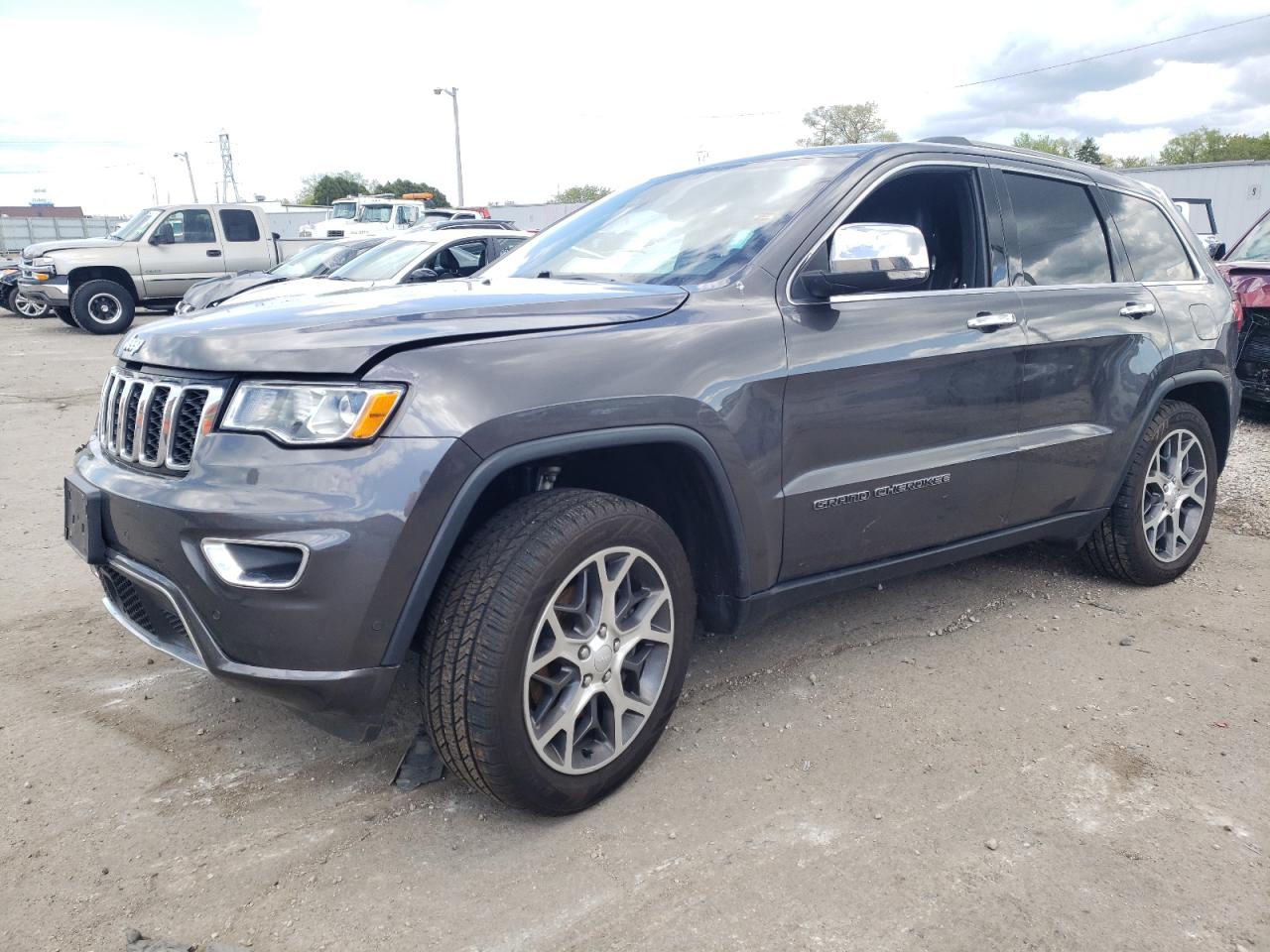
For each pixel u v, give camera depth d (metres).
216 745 2.97
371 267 10.15
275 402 2.25
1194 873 2.37
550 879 2.35
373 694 2.29
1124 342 3.93
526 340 2.44
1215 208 26.06
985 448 3.44
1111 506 4.11
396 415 2.23
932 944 2.13
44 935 2.16
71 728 3.06
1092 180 4.12
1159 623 3.95
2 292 18.80
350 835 2.52
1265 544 4.95
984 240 3.55
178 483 2.32
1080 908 2.24
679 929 2.17
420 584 2.25
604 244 3.45
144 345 2.56
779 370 2.82
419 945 2.13
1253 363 7.50
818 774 2.81
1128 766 2.86
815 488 2.96
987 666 3.53
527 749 2.39
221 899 2.28
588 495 2.55
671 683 2.73
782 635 3.80
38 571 4.50
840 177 3.21
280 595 2.18
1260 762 2.89
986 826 2.56
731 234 3.13
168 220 16.06
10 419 8.26
